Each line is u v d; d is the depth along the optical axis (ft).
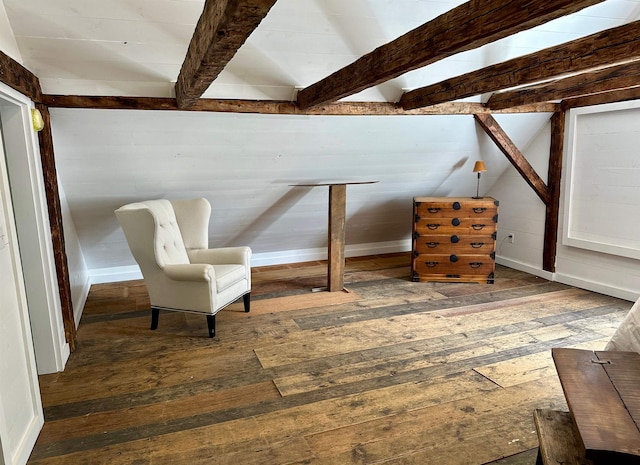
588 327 10.78
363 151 13.41
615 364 5.04
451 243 14.38
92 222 12.92
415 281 14.71
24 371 6.49
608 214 12.80
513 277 15.17
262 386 8.16
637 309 6.42
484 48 10.47
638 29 6.66
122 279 15.25
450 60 10.69
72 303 10.80
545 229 14.88
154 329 10.85
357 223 16.92
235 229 15.25
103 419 7.16
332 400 7.68
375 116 12.21
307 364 9.00
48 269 8.45
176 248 11.19
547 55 8.05
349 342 10.05
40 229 8.23
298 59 9.77
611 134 12.48
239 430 6.85
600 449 3.61
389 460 6.15
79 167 11.02
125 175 11.71
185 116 10.53
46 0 7.24
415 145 13.82
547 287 14.05
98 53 8.57
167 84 9.73
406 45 6.70
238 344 9.96
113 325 11.16
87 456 6.28
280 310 12.13
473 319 11.39
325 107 11.39
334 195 13.16
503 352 9.49
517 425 6.94
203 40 5.43
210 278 9.99
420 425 6.95
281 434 6.73
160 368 8.86
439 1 8.89
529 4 4.50
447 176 15.87
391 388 8.06
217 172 12.53
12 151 7.81
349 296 13.29
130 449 6.42
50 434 6.78
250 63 9.66
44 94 9.12
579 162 13.50
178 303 10.40
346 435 6.71
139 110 10.02
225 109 10.53
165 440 6.61
